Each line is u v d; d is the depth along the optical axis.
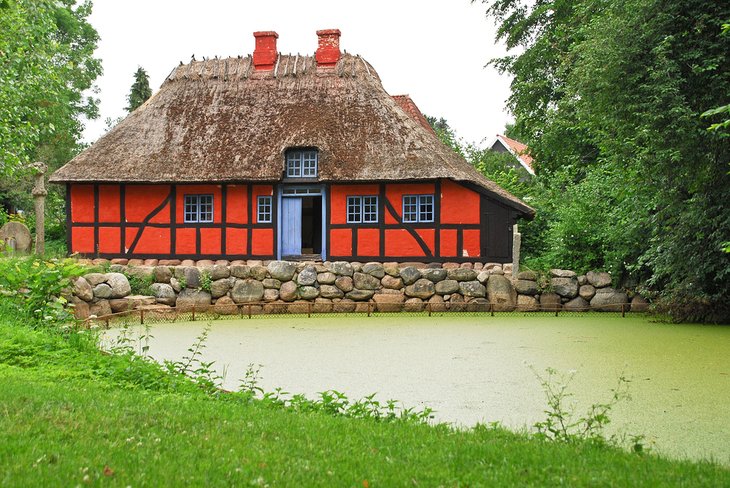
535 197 20.73
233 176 16.94
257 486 3.50
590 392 6.90
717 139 10.35
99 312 12.99
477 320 13.37
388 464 3.97
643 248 13.79
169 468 3.71
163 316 13.89
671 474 3.88
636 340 10.41
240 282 14.86
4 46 13.69
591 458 4.18
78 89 32.22
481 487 3.61
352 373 7.99
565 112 20.28
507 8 25.44
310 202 24.80
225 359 8.95
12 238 15.84
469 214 16.69
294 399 6.00
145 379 6.45
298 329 12.05
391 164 16.59
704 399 6.57
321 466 3.89
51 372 6.30
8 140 14.73
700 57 10.47
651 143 10.85
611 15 11.55
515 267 15.02
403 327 12.30
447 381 7.52
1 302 9.40
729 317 12.46
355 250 17.09
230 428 4.64
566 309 14.76
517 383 7.37
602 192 15.48
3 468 3.57
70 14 31.42
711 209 11.30
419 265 16.58
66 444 4.06
